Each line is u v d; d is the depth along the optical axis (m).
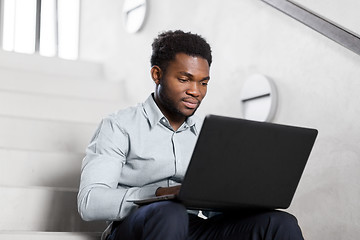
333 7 2.36
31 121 3.24
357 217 2.16
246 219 1.87
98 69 4.45
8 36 5.31
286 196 1.82
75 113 3.66
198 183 1.67
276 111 2.64
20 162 2.87
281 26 2.65
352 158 2.21
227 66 3.02
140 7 3.95
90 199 1.89
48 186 2.89
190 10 3.39
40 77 3.89
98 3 4.64
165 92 2.00
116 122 2.05
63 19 5.07
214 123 1.62
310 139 1.79
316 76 2.42
